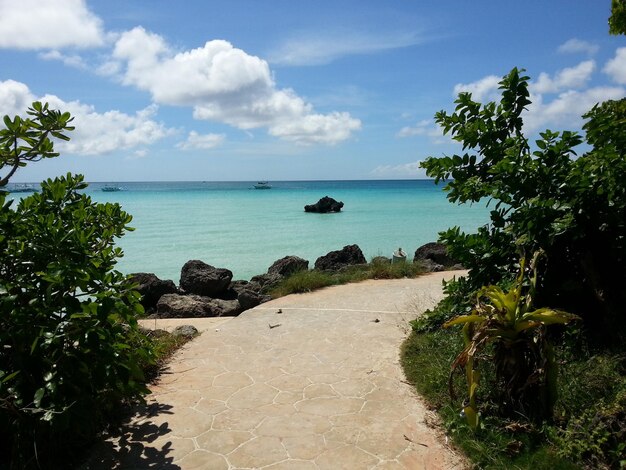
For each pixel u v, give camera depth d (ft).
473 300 18.57
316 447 13.83
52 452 12.88
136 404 16.58
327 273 42.01
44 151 14.78
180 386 18.16
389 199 220.64
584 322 16.93
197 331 25.61
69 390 12.39
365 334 23.88
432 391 16.53
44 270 13.12
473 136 18.97
